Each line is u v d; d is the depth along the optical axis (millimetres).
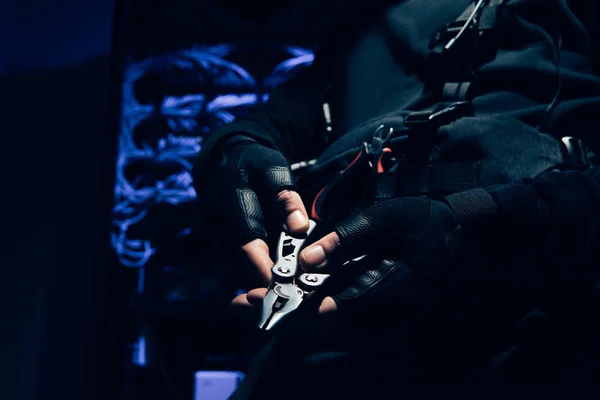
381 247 541
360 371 583
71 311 871
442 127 643
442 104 666
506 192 535
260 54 5379
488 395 568
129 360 4383
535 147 605
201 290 4637
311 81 816
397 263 530
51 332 849
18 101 826
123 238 4875
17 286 819
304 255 537
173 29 5246
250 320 571
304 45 5246
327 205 712
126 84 5180
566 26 713
